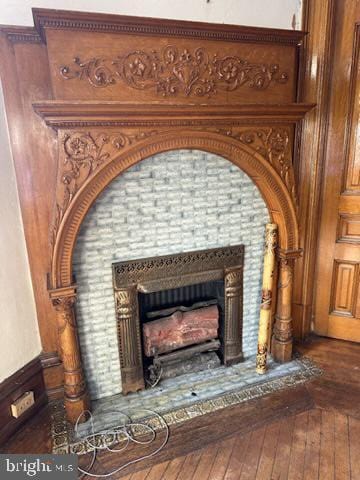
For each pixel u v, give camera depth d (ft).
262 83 5.86
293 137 6.99
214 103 5.60
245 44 5.54
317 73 6.68
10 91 5.16
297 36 5.76
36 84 5.23
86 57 4.73
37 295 6.11
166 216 6.18
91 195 5.21
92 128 4.94
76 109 4.62
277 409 6.23
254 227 7.02
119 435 5.72
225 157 6.01
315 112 6.92
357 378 6.99
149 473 5.07
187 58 5.24
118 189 5.71
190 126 5.47
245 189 6.71
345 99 6.89
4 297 5.59
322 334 8.39
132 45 4.91
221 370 7.31
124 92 5.05
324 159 7.33
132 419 6.05
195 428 5.84
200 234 6.56
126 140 5.17
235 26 5.24
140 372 6.68
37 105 4.43
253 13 6.20
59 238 5.13
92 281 5.96
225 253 6.82
